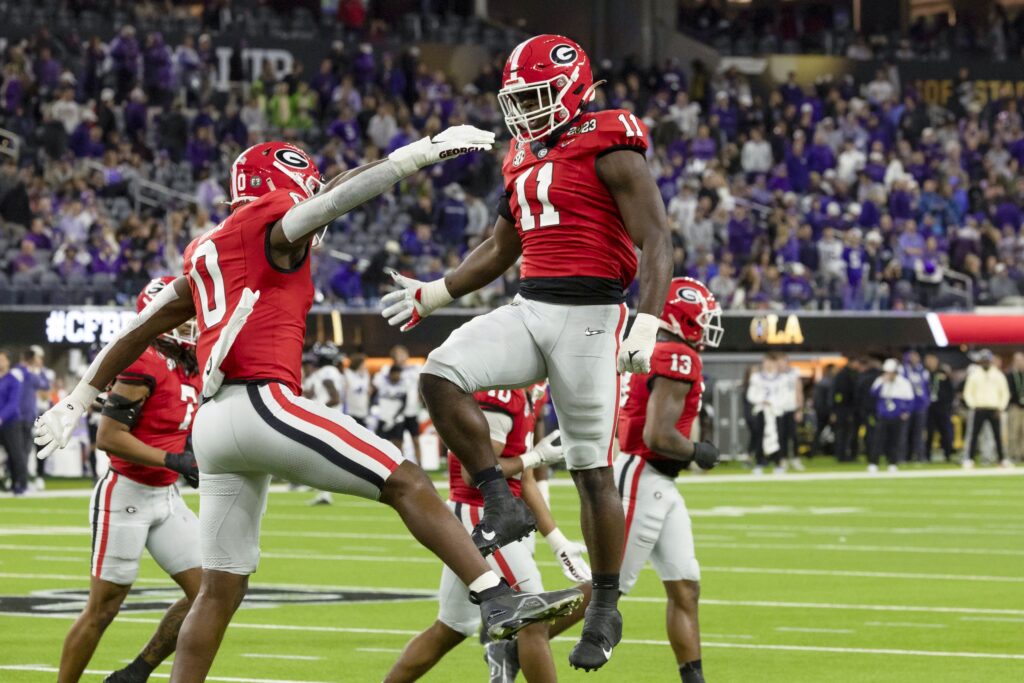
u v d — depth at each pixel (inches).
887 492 2285.9
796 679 850.1
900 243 3230.8
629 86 3560.5
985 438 2989.7
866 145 3604.8
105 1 3294.8
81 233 2736.2
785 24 4205.2
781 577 1314.0
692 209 3157.0
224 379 569.6
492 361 571.5
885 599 1179.3
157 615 1091.9
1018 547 1555.1
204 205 2874.0
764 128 3575.3
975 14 4628.4
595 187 574.6
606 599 584.1
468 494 736.3
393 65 3518.7
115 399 750.5
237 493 585.6
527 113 577.9
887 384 2748.5
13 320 2476.6
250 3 3486.7
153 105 3110.2
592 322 576.1
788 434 2746.1
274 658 911.7
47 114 2987.2
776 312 2952.8
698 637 803.4
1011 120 3779.5
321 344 2632.9
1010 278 3351.4
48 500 2123.5
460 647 982.4
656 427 777.6
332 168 3073.3
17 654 922.7
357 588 1235.2
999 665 893.8
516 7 3976.4
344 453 548.7
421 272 2851.9
